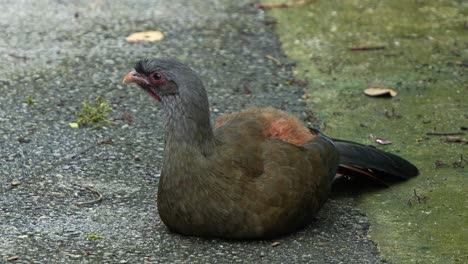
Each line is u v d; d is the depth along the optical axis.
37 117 12.89
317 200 9.76
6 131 12.38
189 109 9.19
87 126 12.66
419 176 11.25
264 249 9.34
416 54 15.48
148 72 9.48
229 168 9.23
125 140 12.26
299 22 17.14
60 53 15.38
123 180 11.09
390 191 10.91
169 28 16.73
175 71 9.31
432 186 10.99
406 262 9.20
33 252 9.20
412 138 12.37
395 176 11.09
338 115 13.15
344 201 10.66
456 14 17.45
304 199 9.52
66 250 9.27
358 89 14.09
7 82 14.09
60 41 15.93
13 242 9.41
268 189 9.27
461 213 10.30
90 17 17.20
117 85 14.13
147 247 9.37
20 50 15.45
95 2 18.14
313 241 9.58
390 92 13.77
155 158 11.74
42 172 11.25
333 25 16.94
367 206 10.54
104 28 16.62
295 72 14.80
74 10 17.61
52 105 13.31
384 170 10.94
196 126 9.19
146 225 9.88
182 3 18.25
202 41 16.12
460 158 11.72
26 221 9.95
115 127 12.66
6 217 10.02
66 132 12.45
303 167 9.59
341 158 10.75
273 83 14.34
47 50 15.49
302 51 15.72
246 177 9.25
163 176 9.38
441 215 10.27
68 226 9.84
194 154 9.20
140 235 9.63
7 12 17.36
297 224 9.62
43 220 9.98
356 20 17.19
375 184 11.12
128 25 16.83
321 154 9.93
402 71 14.77
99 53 15.43
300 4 18.20
